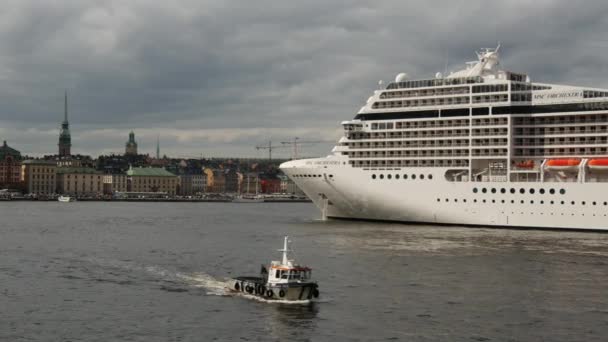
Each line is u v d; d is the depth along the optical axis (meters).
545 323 59.91
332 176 145.12
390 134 140.88
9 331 57.69
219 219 194.25
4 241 120.44
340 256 95.00
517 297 69.06
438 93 137.75
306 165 147.88
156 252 103.88
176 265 90.06
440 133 136.62
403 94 141.12
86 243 117.75
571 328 58.50
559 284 75.19
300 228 140.75
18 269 86.88
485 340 55.34
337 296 69.56
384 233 122.62
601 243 107.00
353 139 144.12
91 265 90.06
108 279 79.56
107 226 161.25
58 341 55.12
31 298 69.31
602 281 76.75
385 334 56.81
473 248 102.00
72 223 171.50
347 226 136.75
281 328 58.50
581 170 124.25
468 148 133.50
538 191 124.88
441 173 133.88
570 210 122.56
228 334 56.97
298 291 67.38
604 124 124.44
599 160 123.75
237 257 97.50
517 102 131.00
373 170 140.75
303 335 56.69
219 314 62.88
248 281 71.62
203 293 71.56
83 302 67.56
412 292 71.25
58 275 82.31
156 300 68.38
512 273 81.44
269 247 109.50
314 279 77.81
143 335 56.75
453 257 93.44
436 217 134.75
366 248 102.88
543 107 130.12
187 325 59.47
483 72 142.00
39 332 57.44
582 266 86.12
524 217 126.12
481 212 130.00
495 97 132.38
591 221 121.19
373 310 64.06
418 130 138.00
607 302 67.19
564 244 105.88
